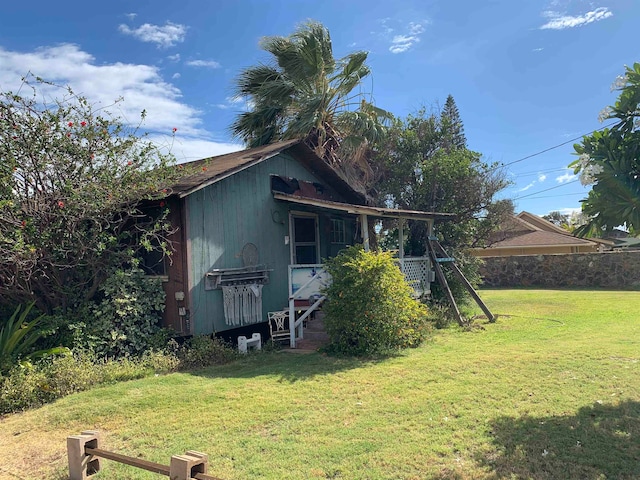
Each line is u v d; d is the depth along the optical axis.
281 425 4.80
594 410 4.86
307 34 14.05
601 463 3.74
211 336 8.70
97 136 7.42
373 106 15.30
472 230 14.85
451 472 3.68
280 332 9.61
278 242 10.56
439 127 15.14
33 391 5.83
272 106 14.96
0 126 6.64
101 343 7.30
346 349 8.26
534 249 27.30
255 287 9.50
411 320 8.91
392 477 3.64
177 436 4.60
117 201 7.45
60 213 6.93
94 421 5.09
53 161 7.05
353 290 8.27
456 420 4.75
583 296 16.72
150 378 6.72
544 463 3.78
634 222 4.02
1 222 6.64
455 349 8.21
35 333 6.71
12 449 4.51
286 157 11.19
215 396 5.80
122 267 8.39
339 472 3.75
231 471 3.81
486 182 14.48
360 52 14.59
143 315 8.00
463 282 12.25
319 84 14.69
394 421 4.79
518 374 6.32
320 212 12.13
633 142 4.05
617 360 6.79
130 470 3.97
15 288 7.29
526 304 14.90
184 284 8.32
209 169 9.23
